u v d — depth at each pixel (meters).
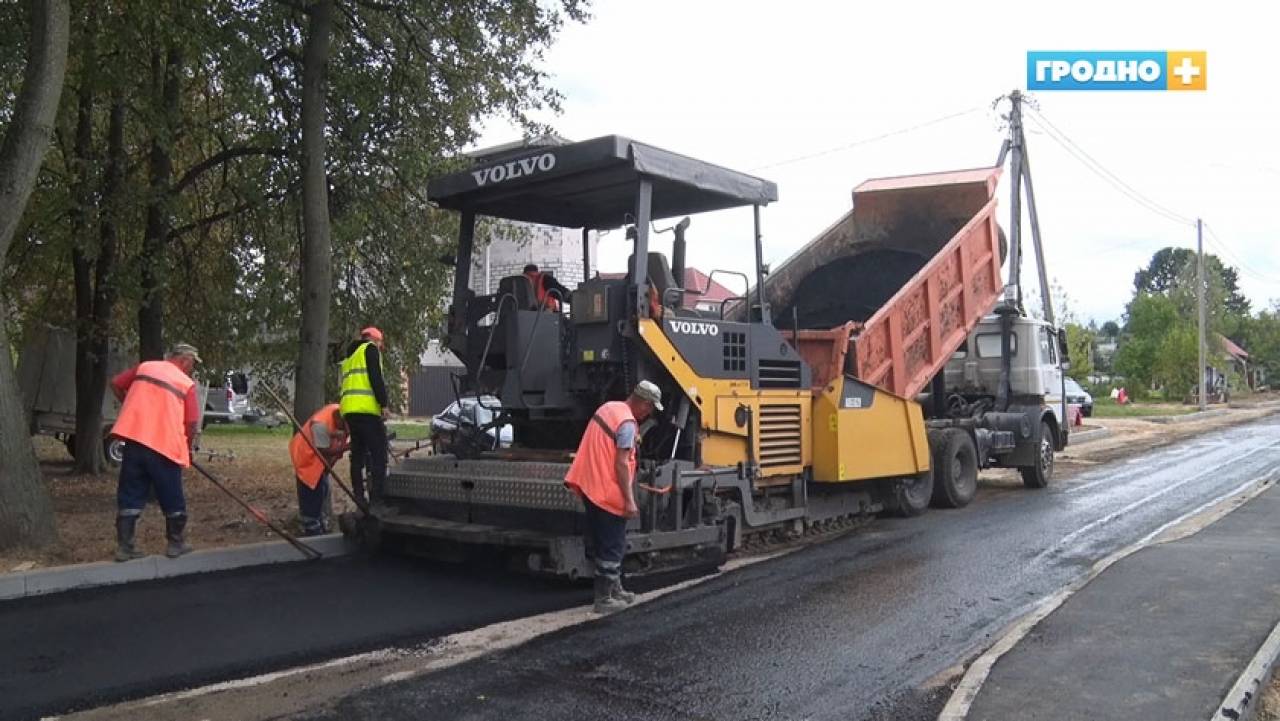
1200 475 15.45
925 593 7.21
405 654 5.71
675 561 7.65
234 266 13.20
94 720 4.66
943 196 12.38
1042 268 27.59
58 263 13.96
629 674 5.34
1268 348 78.19
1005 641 5.59
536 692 5.05
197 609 6.67
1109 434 25.39
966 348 14.59
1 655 5.62
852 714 4.74
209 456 16.23
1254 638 5.55
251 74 10.33
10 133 7.79
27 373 16.00
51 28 7.86
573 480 6.73
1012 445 13.50
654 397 6.80
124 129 12.34
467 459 8.41
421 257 12.50
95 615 6.48
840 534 9.82
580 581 7.58
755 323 8.70
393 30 11.94
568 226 9.31
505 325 8.08
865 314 12.81
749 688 5.12
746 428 8.38
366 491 9.68
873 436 9.81
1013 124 26.73
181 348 8.10
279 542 8.44
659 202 8.78
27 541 7.68
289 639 5.99
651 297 7.48
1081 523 10.51
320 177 9.62
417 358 13.52
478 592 7.24
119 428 7.55
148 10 9.59
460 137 12.62
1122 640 5.55
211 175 13.41
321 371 9.55
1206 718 4.37
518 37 12.16
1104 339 94.75
